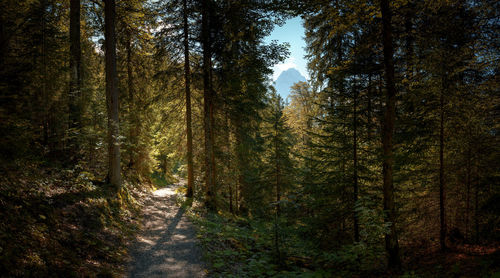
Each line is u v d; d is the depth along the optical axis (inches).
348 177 384.5
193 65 593.9
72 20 427.8
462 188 347.9
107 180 424.8
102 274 206.7
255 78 556.7
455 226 364.2
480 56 294.2
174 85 594.9
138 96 717.9
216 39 528.7
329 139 394.3
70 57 364.8
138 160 736.3
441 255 306.2
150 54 636.7
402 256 336.8
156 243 317.7
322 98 422.6
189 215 471.5
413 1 293.6
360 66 345.4
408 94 334.0
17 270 153.5
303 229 397.7
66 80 372.5
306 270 269.9
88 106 440.1
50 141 342.6
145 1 532.7
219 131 624.4
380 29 317.4
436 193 361.1
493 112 300.7
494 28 279.9
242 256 287.1
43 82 292.2
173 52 568.1
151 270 241.1
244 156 657.0
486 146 313.1
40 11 243.9
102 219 303.0
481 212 317.1
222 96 582.2
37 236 193.6
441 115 321.1
